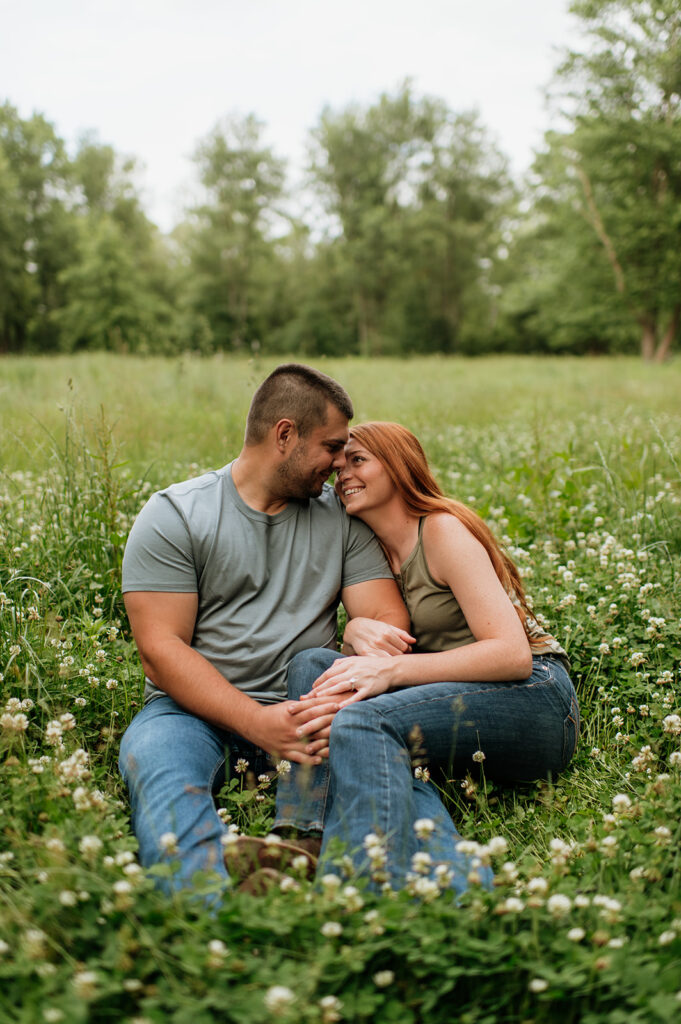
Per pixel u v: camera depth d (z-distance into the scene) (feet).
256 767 7.98
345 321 165.68
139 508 13.35
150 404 26.53
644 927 5.41
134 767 7.02
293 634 8.34
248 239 163.73
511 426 26.32
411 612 8.63
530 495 15.75
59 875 5.21
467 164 171.12
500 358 98.12
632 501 15.06
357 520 8.86
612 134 84.33
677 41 81.41
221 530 8.17
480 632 7.93
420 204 169.07
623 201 89.86
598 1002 4.85
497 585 8.05
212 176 160.97
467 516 8.42
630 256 89.04
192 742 7.30
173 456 19.38
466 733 7.53
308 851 6.63
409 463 8.51
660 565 12.21
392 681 7.65
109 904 5.10
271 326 169.89
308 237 173.06
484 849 5.74
